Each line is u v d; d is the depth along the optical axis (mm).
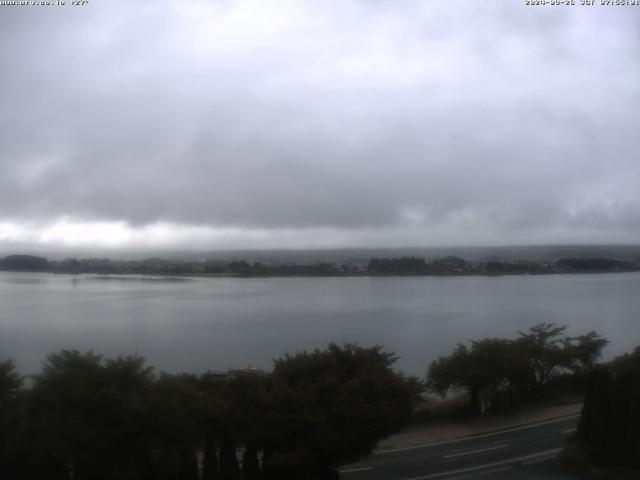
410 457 21484
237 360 56125
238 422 17109
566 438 23625
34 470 15781
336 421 17531
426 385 29938
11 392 17922
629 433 19438
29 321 85188
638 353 28250
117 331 77312
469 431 25359
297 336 73625
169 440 15906
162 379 17719
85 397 15570
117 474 15594
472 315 94500
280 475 17672
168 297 125875
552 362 32812
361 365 20172
